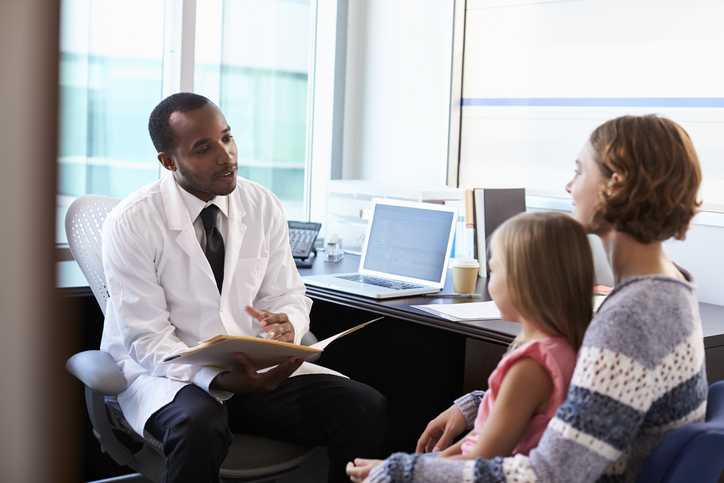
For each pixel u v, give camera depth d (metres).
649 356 0.86
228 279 1.83
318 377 1.77
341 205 2.84
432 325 1.77
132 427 1.64
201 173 1.79
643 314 0.88
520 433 0.98
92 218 2.01
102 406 1.66
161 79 2.66
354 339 2.47
